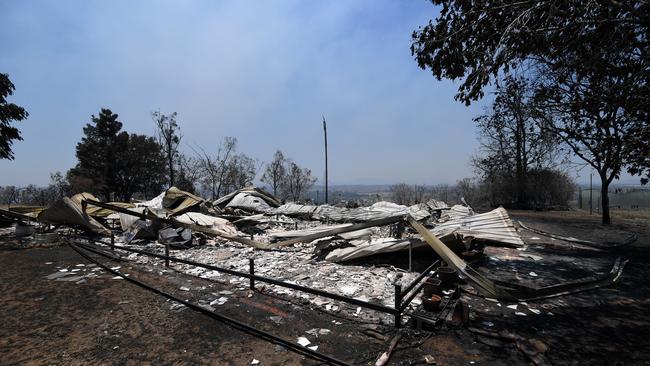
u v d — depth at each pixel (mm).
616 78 5930
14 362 3699
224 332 4434
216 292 6020
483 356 3795
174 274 7219
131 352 3916
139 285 6418
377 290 6094
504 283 6145
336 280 6711
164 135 38125
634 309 5242
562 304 5461
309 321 4762
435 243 6434
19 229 12414
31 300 5637
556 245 10508
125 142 44438
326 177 29281
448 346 4020
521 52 6215
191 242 10617
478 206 29469
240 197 21078
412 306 5250
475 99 6473
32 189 30297
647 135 5867
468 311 4582
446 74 7059
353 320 4770
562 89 7082
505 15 6004
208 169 40594
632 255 9086
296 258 8750
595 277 6871
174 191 16594
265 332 4293
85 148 43562
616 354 3850
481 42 6445
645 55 5391
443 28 6664
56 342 4164
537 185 26188
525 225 14906
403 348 3963
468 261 7918
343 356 3793
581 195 26609
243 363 3672
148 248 10203
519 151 26016
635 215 19891
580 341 4168
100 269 7680
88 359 3764
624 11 5156
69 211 11977
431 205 19109
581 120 7297
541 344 3982
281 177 41094
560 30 5629
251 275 5793
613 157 6723
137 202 18484
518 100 8281
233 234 12094
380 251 7703
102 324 4684
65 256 9148
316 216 16844
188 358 3779
